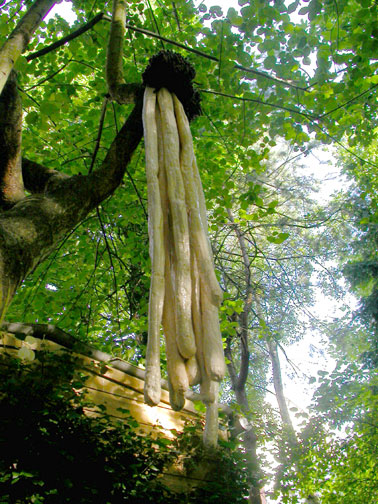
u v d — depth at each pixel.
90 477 3.15
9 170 2.43
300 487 7.17
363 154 10.70
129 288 6.48
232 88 4.41
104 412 3.88
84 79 6.81
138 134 2.70
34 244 1.96
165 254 1.72
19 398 3.10
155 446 4.13
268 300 10.18
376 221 5.23
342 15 4.00
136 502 3.35
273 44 3.91
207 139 5.89
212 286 1.60
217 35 4.06
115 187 2.57
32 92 5.18
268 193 9.12
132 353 6.33
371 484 7.35
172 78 2.27
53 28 4.89
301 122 4.54
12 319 5.91
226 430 5.04
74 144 5.18
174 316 1.59
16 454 2.87
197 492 3.98
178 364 1.50
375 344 10.81
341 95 4.25
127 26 3.54
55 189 2.36
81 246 6.14
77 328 5.88
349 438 7.74
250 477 4.52
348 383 7.96
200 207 1.90
